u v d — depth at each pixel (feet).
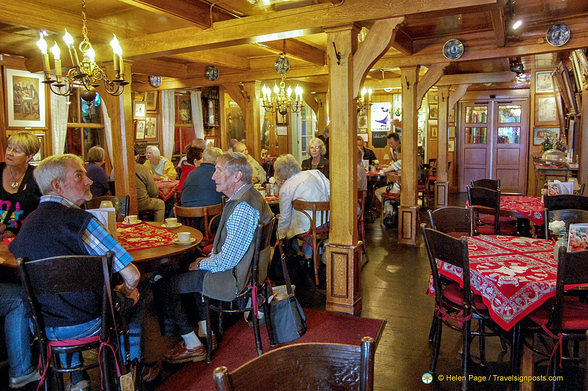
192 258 11.10
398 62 18.86
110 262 6.68
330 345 3.92
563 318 7.66
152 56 15.80
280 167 14.98
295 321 10.24
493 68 25.61
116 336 7.14
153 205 19.40
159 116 30.78
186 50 14.83
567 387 8.33
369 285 14.49
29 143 9.92
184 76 25.48
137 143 29.22
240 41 13.53
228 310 9.29
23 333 8.46
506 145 36.09
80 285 6.55
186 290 9.30
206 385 8.64
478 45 17.40
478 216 15.65
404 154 19.52
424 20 15.26
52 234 6.85
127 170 16.79
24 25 13.16
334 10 11.62
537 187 20.86
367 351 3.79
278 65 21.42
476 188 14.58
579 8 14.61
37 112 21.68
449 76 27.37
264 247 9.51
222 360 9.61
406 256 17.94
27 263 6.31
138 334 8.63
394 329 11.14
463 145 37.19
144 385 8.67
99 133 25.75
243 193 9.32
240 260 9.09
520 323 7.93
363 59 11.72
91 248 7.10
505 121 36.01
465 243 7.71
